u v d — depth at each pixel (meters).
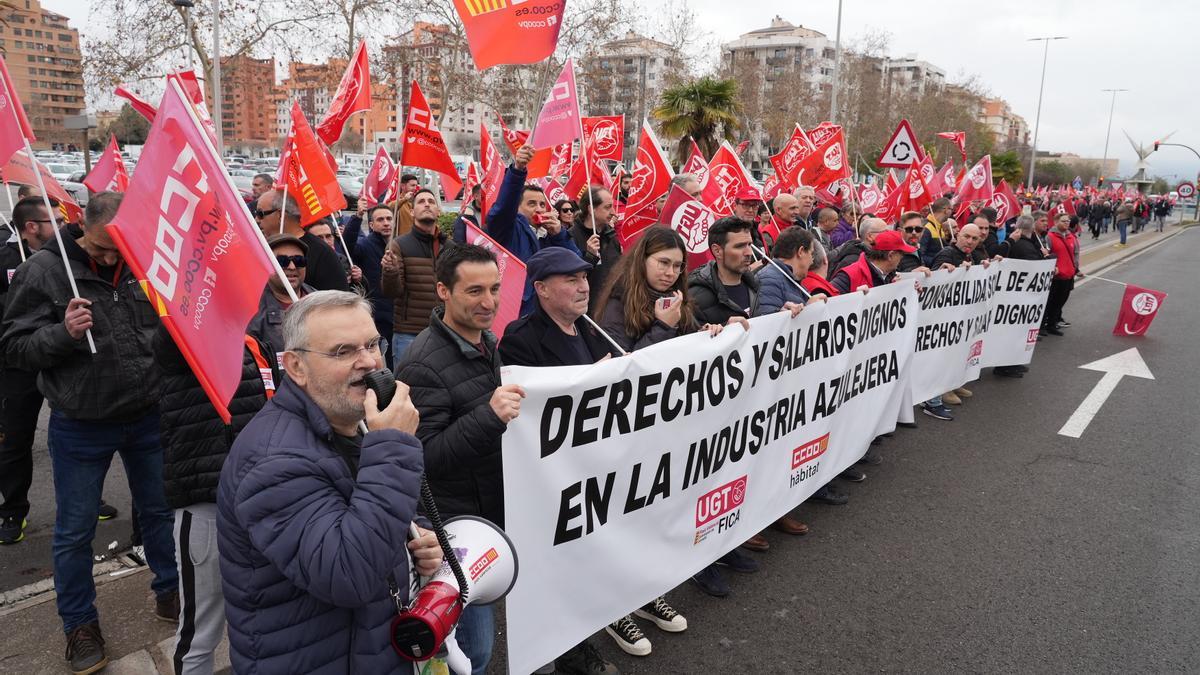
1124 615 3.81
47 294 3.10
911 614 3.79
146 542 3.38
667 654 3.43
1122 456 6.13
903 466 5.82
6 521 4.22
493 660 3.33
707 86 20.38
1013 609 3.85
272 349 2.90
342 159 44.25
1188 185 53.84
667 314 3.60
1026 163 87.44
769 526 4.72
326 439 1.86
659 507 3.31
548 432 2.74
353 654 1.87
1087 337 11.36
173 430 2.57
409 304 5.80
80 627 3.11
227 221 2.09
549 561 2.82
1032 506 5.11
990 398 7.78
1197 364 9.59
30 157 3.23
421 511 2.53
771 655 3.44
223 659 3.24
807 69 54.03
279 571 1.76
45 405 6.79
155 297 1.90
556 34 4.55
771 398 4.01
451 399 2.61
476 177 9.13
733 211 6.44
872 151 43.66
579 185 8.15
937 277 6.46
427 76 27.11
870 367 5.15
